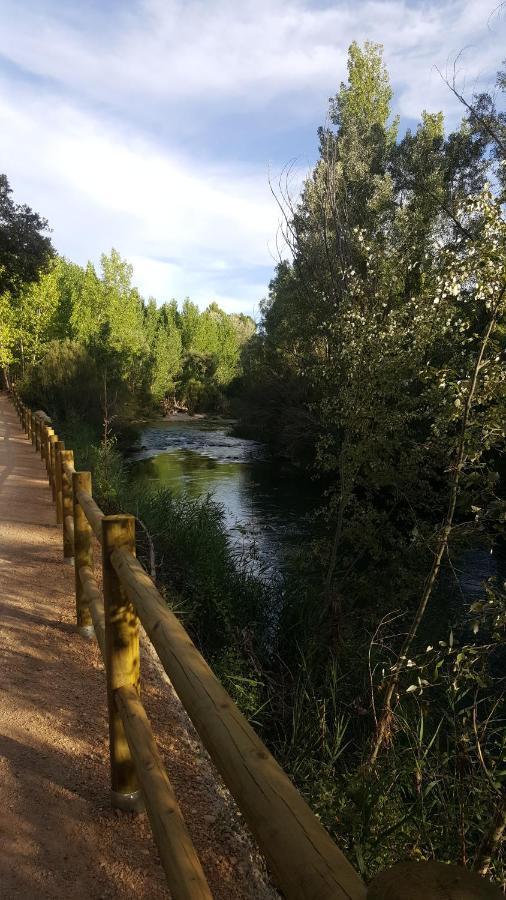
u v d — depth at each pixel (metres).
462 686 4.21
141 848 2.22
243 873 2.16
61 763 2.72
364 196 21.36
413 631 4.94
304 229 17.05
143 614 1.87
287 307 20.75
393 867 0.75
